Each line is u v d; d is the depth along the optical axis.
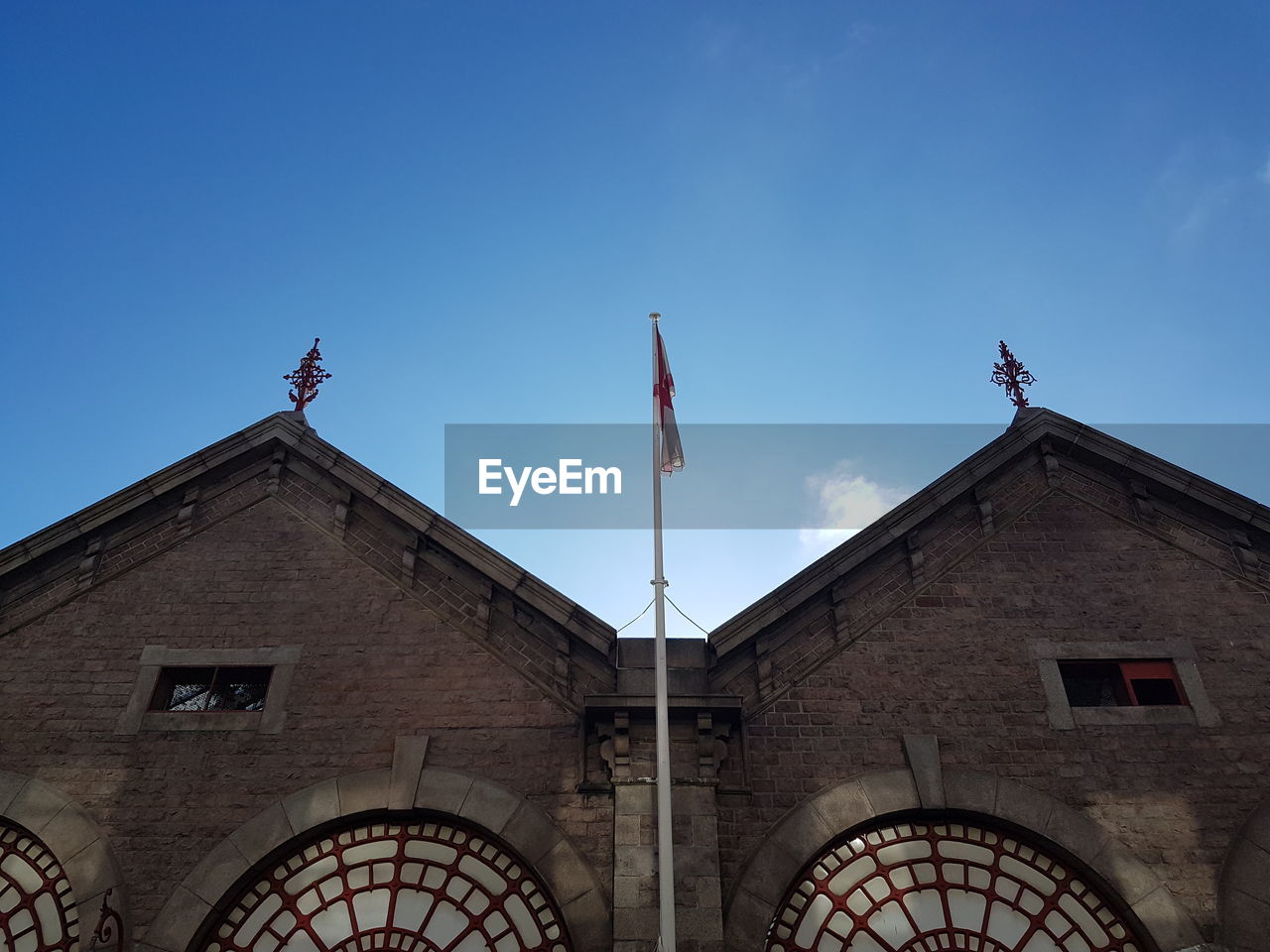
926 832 12.09
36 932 11.37
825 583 13.62
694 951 10.69
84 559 14.14
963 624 13.55
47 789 12.11
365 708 12.78
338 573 13.98
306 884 11.73
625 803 11.70
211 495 14.88
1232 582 13.98
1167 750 12.48
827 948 11.28
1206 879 11.55
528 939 11.31
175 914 11.27
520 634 13.41
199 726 12.63
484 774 12.26
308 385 16.02
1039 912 11.55
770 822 11.90
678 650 13.13
